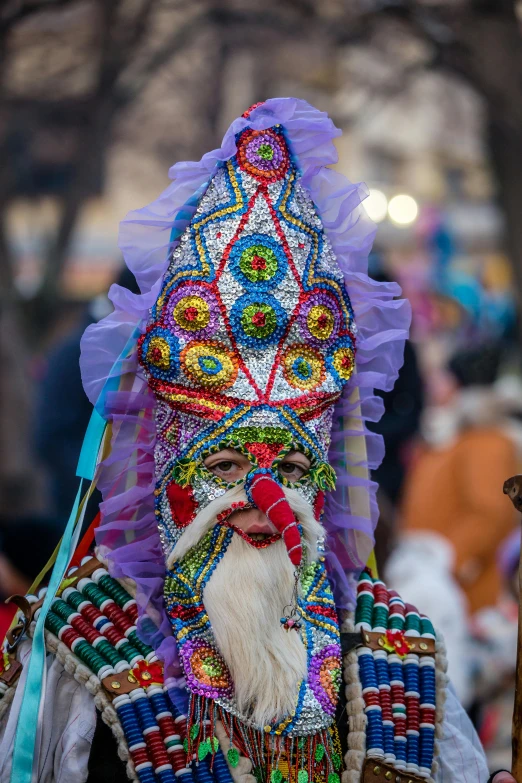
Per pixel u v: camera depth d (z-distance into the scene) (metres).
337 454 3.74
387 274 7.11
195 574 3.46
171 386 3.50
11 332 15.80
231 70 21.98
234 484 3.45
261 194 3.57
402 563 6.75
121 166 28.27
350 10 17.30
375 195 11.33
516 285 16.77
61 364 7.64
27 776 3.34
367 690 3.54
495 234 27.55
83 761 3.38
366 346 3.73
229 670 3.42
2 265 20.27
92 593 3.56
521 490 3.38
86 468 3.58
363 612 3.70
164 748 3.36
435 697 3.62
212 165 3.59
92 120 20.45
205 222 3.56
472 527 8.23
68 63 19.83
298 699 3.42
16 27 18.42
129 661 3.45
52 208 27.83
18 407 14.93
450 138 29.78
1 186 21.34
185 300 3.50
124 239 3.59
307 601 3.52
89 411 7.65
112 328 3.58
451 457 8.42
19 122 20.88
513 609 7.48
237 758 3.36
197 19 19.41
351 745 3.48
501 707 7.08
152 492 3.60
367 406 3.77
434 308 11.66
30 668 3.41
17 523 5.95
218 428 3.45
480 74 16.05
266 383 3.49
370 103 20.27
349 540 3.77
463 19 15.85
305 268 3.58
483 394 8.77
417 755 3.54
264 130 3.60
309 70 21.08
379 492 7.35
